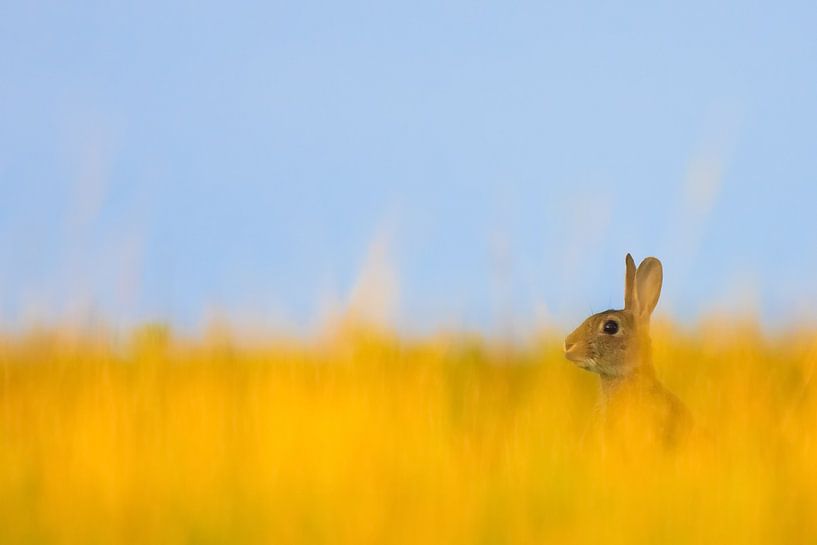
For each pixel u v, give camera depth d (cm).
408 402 2491
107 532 1850
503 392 2891
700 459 2259
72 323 2825
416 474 2091
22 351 2844
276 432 2244
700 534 1842
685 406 2858
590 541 1828
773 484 2058
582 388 3294
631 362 2970
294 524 1850
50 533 1858
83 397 2480
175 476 2062
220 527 1858
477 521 1867
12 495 2000
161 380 2655
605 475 2130
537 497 2005
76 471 2072
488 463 2233
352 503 1914
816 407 2570
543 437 2338
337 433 2211
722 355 2986
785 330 3141
